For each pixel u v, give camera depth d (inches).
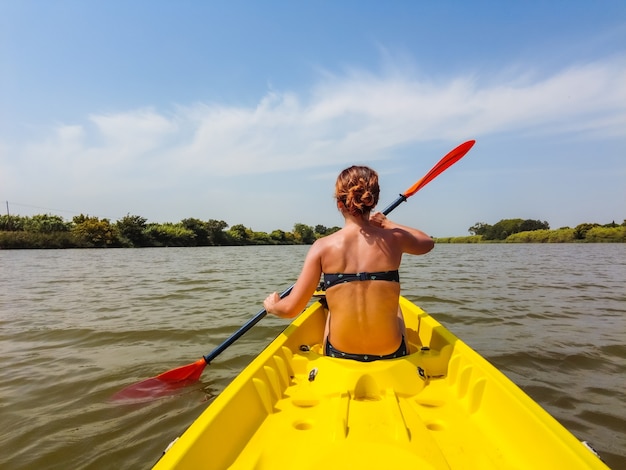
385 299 78.0
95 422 108.8
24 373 145.4
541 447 56.4
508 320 216.8
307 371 90.4
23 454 93.4
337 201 84.4
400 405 69.6
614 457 87.9
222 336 191.0
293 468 57.1
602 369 140.9
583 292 319.9
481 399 73.4
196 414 113.2
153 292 342.3
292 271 552.7
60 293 342.0
